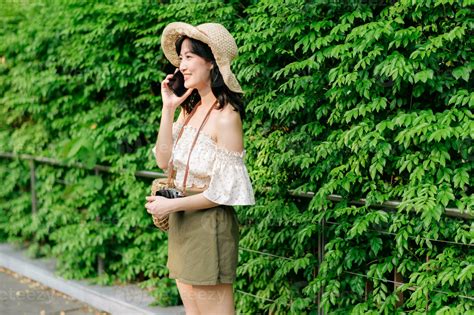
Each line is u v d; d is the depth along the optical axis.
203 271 2.79
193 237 2.80
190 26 2.77
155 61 4.23
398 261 3.12
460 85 2.97
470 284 2.93
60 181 5.32
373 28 2.95
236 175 2.77
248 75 3.46
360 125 3.02
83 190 4.91
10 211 6.20
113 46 4.45
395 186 3.15
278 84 3.54
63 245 4.94
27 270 5.54
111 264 4.96
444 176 2.88
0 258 5.97
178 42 2.90
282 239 3.52
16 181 6.02
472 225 2.81
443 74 2.93
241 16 3.89
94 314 4.60
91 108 4.91
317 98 3.31
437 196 2.81
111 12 4.17
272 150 3.48
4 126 5.92
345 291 3.45
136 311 4.34
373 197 3.06
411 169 3.00
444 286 2.97
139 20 4.24
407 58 3.00
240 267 3.75
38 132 5.47
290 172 3.54
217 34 2.74
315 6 3.27
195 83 2.82
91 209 4.83
